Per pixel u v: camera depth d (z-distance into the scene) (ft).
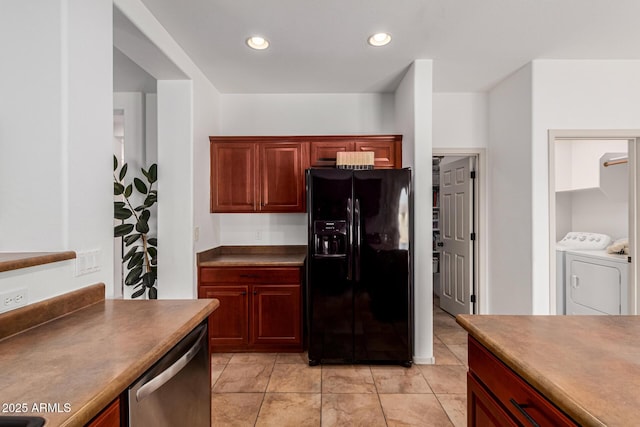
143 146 10.14
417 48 7.83
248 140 9.77
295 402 6.63
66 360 2.65
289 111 10.76
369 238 8.07
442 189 13.26
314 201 8.09
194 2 6.01
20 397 2.10
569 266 10.43
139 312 3.97
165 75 8.04
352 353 8.15
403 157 9.51
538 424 2.51
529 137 8.63
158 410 2.96
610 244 10.53
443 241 13.12
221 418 6.13
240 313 8.93
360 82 9.87
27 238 4.01
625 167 10.56
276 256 10.21
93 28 4.58
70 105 4.14
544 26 6.91
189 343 3.58
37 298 3.62
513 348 2.99
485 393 3.39
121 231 8.47
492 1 6.04
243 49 7.82
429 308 8.38
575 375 2.48
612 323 3.69
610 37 7.35
